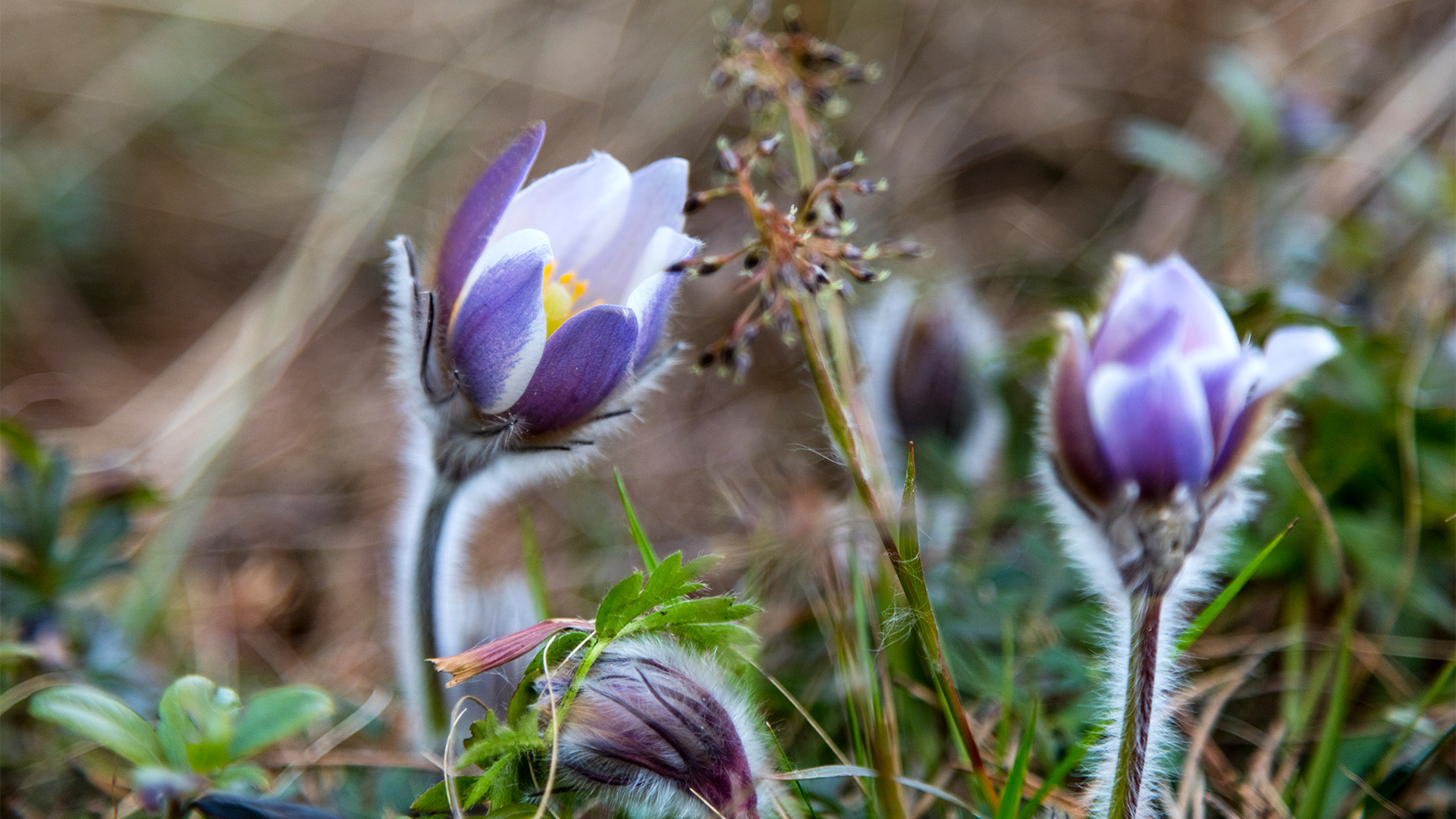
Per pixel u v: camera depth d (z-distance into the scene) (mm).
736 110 1026
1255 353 576
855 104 1036
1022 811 596
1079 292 780
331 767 640
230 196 1032
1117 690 595
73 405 868
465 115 1078
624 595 582
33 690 635
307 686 595
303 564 751
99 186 998
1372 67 988
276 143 1074
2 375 879
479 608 645
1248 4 1059
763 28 1078
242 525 780
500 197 593
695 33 1082
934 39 1076
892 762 604
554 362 594
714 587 687
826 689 646
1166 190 935
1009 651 631
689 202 607
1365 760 629
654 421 846
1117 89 1044
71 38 1085
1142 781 584
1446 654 651
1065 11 1090
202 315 961
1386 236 784
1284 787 624
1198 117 1001
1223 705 650
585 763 580
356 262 970
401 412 627
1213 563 601
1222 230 846
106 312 950
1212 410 576
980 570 662
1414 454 654
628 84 1088
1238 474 583
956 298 697
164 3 1106
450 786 583
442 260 601
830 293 628
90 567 648
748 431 818
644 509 765
